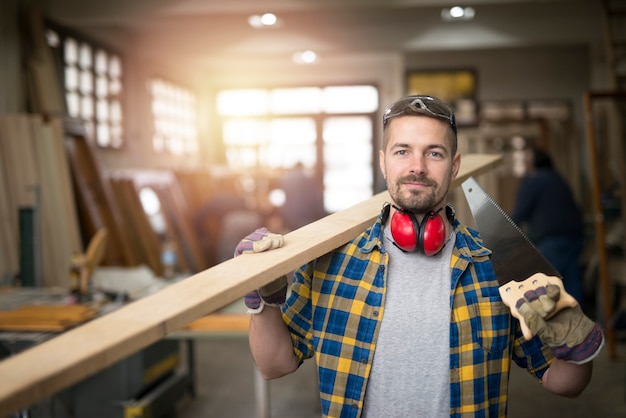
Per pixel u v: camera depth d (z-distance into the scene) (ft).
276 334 4.03
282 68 38.17
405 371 3.80
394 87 36.73
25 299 10.25
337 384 3.90
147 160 28.25
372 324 3.88
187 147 34.88
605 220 20.04
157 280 13.33
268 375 4.25
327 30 25.16
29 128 15.43
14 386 2.25
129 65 26.25
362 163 38.22
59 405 9.33
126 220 19.90
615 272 16.34
